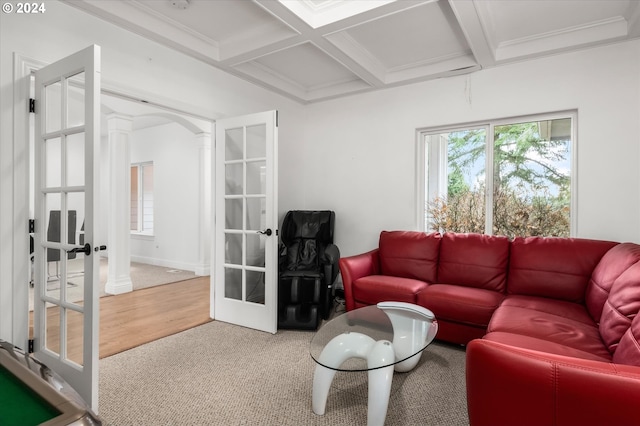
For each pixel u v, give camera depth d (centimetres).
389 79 364
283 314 311
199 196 547
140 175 679
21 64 202
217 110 332
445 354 252
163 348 263
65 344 192
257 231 304
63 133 190
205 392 200
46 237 202
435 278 313
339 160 419
